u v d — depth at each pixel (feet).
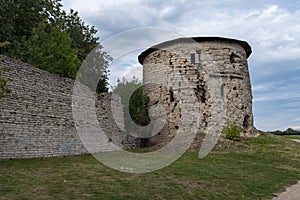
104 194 21.56
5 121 34.42
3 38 61.00
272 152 47.96
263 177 32.17
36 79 39.32
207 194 24.50
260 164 39.06
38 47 60.39
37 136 38.29
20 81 36.96
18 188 21.44
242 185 28.25
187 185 26.43
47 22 72.49
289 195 26.45
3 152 33.88
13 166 30.01
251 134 61.72
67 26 85.92
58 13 79.77
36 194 20.35
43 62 58.44
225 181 28.99
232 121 59.41
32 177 25.43
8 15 62.64
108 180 25.88
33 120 38.04
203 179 28.91
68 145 42.60
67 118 43.14
